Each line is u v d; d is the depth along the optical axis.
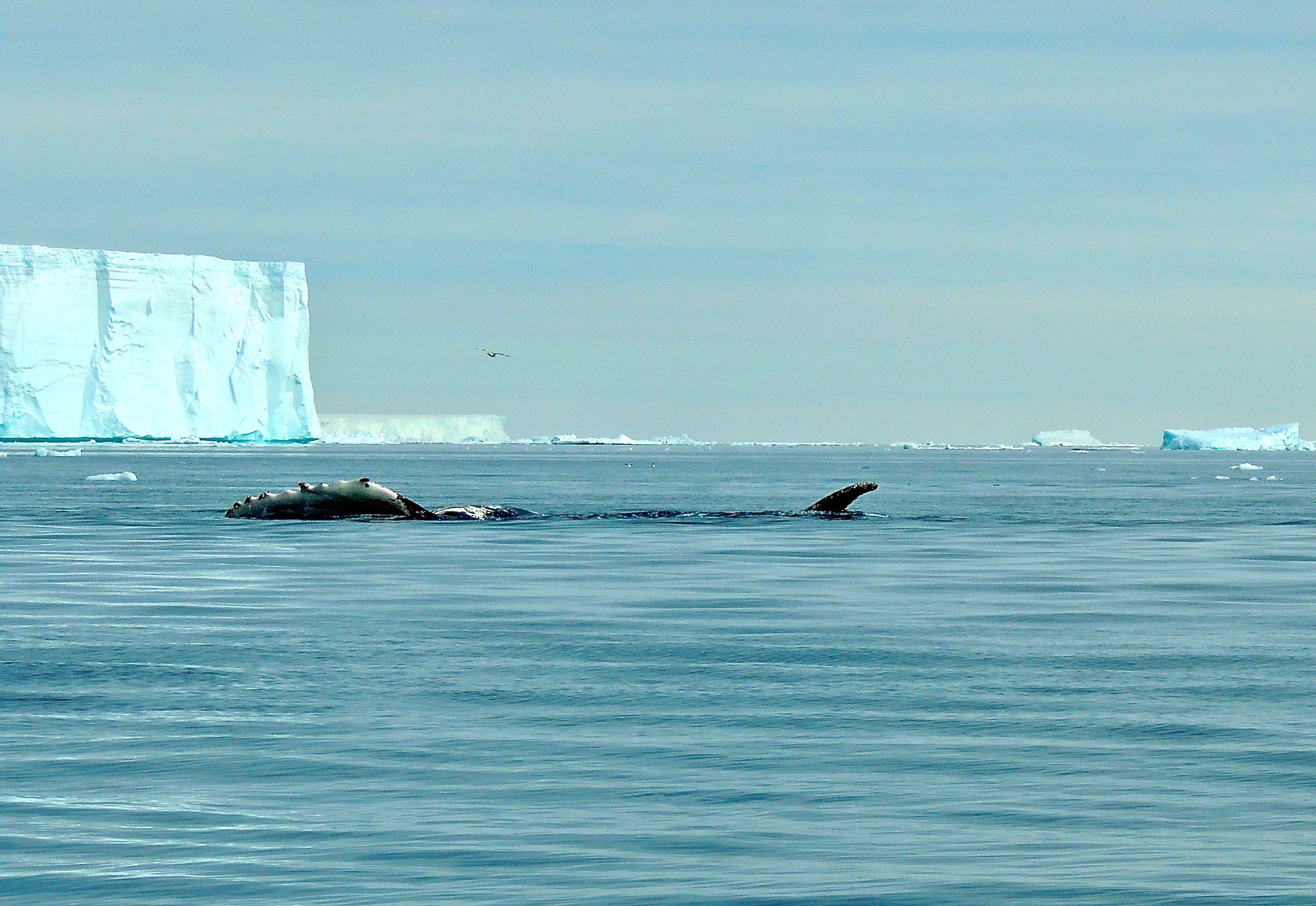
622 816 29.33
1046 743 35.91
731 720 38.81
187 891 24.84
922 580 79.88
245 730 37.31
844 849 27.16
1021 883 25.14
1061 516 161.12
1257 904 23.98
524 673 46.22
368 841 27.66
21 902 24.31
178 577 80.12
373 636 55.41
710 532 120.69
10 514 148.25
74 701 41.38
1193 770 33.09
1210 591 74.31
